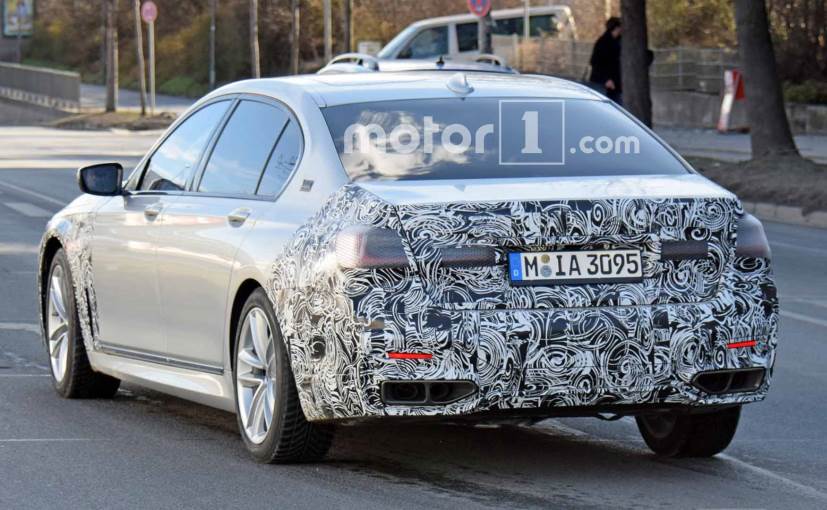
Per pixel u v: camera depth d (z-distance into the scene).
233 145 9.85
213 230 9.48
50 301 11.67
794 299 17.89
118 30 125.50
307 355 8.29
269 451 8.82
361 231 8.05
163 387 10.16
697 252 8.34
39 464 8.99
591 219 8.14
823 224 27.78
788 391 12.10
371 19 94.06
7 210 27.22
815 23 54.78
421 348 7.86
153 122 67.12
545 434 10.16
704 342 8.17
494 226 8.05
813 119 51.25
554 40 58.50
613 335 8.02
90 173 10.68
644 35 36.72
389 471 8.81
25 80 85.00
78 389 11.30
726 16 70.50
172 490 8.30
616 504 8.09
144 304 10.29
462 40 47.97
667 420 9.41
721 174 31.83
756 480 8.85
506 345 7.89
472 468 8.96
